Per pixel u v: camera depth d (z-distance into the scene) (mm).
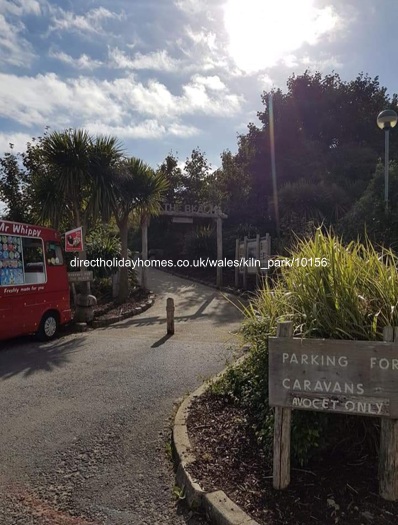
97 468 3396
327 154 22203
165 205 16828
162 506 2895
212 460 3225
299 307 3322
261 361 3543
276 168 22141
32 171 14461
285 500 2723
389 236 10109
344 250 3525
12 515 2820
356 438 3152
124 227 13219
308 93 24156
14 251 7773
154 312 12062
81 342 8273
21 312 7785
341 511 2600
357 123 23969
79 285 11461
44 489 3117
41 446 3785
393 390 2545
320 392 2666
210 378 4965
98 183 11469
